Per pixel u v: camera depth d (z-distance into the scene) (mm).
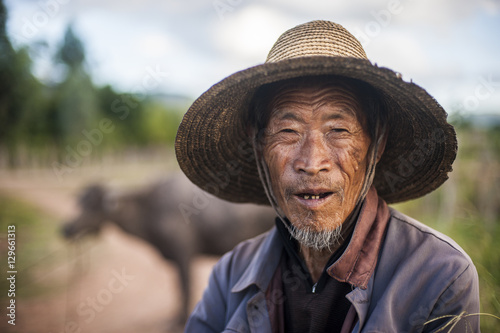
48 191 17391
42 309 5184
